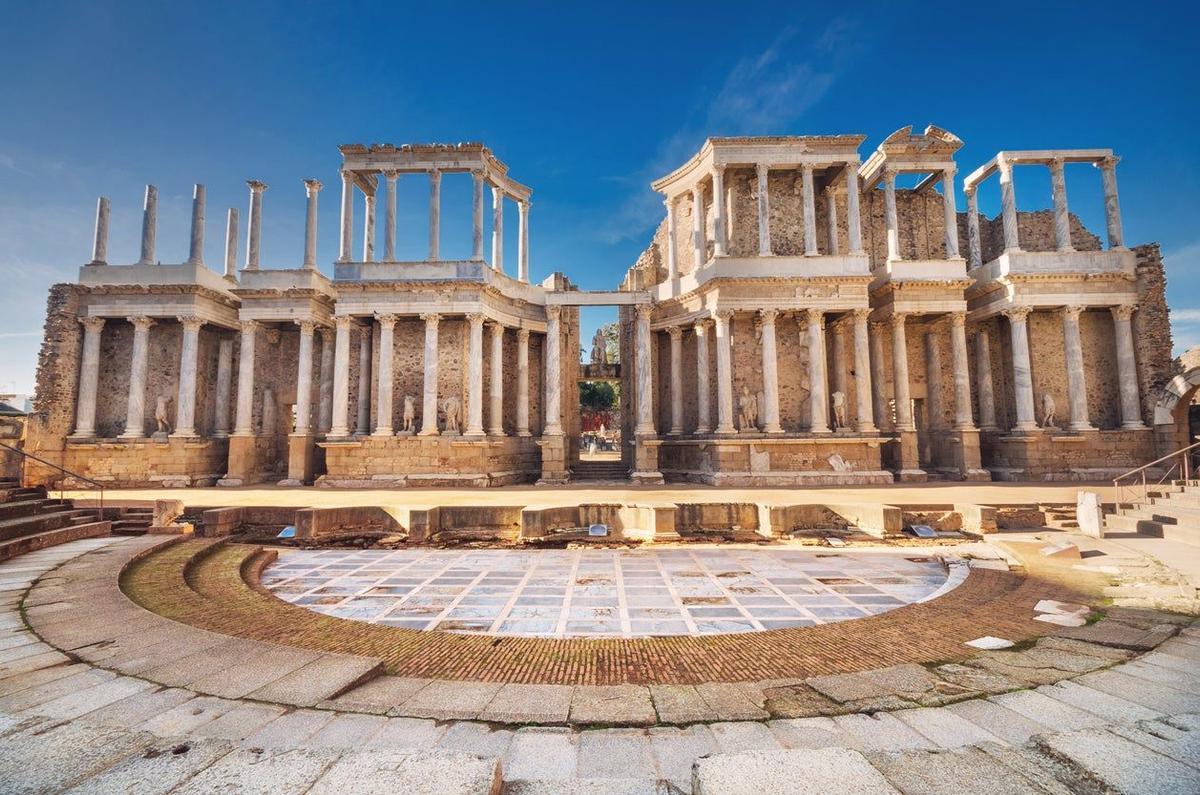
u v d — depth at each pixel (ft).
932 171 98.02
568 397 112.78
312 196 103.76
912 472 89.45
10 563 34.78
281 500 64.49
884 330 100.83
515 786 12.30
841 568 40.63
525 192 108.88
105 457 92.22
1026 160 96.12
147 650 20.06
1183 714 15.42
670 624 28.58
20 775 11.66
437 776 11.49
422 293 94.12
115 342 99.40
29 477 84.58
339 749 12.69
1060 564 37.40
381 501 62.03
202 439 95.61
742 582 36.88
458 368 98.02
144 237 98.53
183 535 46.19
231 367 105.19
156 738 13.55
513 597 33.60
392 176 96.63
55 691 16.52
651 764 13.20
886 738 14.25
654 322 105.91
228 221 107.76
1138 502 52.11
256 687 16.96
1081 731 14.25
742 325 96.27
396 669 20.33
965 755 13.00
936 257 104.94
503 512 54.19
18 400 155.12
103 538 44.45
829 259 92.27
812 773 11.97
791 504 53.26
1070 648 21.27
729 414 89.66
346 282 92.94
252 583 35.27
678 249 111.34
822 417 89.40
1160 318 91.61
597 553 46.37
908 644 22.75
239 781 11.46
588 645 23.40
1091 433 89.71
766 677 19.67
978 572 36.24
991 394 98.89
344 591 35.04
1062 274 91.76
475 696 16.97
